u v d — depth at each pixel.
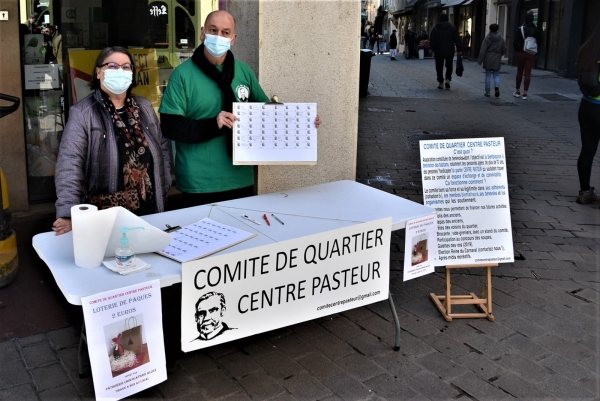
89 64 5.52
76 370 3.21
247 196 4.09
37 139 5.56
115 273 2.63
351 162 4.95
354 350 3.52
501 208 3.87
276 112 3.58
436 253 3.84
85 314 2.38
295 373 3.27
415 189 6.79
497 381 3.23
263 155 3.59
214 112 3.71
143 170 3.38
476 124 10.92
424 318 3.92
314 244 3.09
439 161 3.82
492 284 4.43
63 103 5.60
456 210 3.85
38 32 5.33
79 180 3.18
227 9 4.86
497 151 3.85
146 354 2.59
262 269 2.92
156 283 2.56
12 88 5.18
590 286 4.42
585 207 6.26
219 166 3.79
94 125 3.20
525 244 5.21
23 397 2.96
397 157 8.24
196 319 2.74
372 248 3.34
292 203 3.71
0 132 5.22
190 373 3.25
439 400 3.06
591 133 6.17
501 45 14.40
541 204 6.34
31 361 3.28
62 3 5.38
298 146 3.61
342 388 3.14
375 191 4.04
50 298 4.03
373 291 3.41
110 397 2.50
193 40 5.98
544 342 3.64
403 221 3.43
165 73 5.95
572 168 7.91
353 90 4.78
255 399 3.03
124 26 5.68
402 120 11.13
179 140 3.59
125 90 3.22
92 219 2.59
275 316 3.03
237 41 4.71
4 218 4.11
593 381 3.25
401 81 18.12
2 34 5.04
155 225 3.24
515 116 11.94
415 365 3.37
